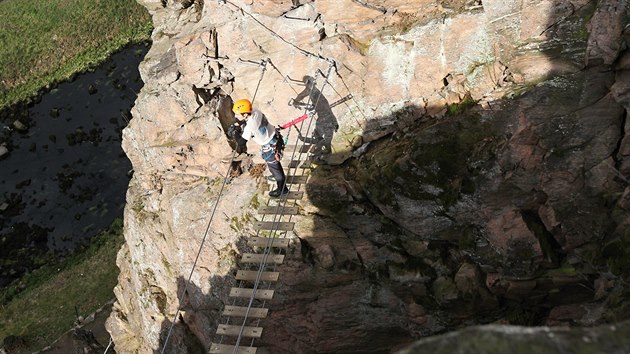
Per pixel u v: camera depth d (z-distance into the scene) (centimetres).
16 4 4012
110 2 3959
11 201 3089
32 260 2812
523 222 1105
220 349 1181
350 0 1281
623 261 1005
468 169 1152
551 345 453
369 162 1268
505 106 1158
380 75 1284
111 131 3400
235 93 1417
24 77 3688
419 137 1192
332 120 1332
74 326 2322
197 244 1422
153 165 1560
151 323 1619
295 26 1320
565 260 1109
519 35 1182
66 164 3259
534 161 1082
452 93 1225
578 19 1130
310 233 1284
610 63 1066
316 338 1322
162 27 1584
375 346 1323
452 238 1206
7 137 3416
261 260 1237
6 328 2403
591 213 1056
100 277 2550
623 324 466
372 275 1259
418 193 1195
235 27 1367
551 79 1119
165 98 1459
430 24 1238
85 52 3809
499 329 468
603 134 1047
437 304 1220
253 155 1419
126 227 1688
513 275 1130
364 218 1265
